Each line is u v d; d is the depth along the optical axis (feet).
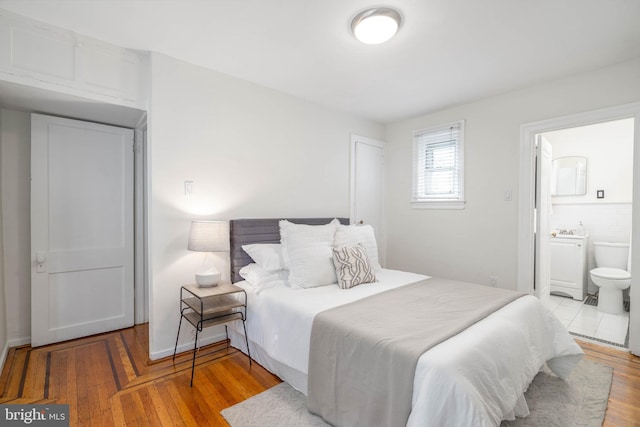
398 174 13.42
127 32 6.86
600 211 13.38
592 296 13.47
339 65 8.36
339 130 12.02
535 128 9.64
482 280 10.84
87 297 9.09
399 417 4.25
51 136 8.50
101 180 9.32
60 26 6.65
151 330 7.70
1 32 6.17
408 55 7.82
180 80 8.05
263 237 9.32
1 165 8.08
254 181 9.53
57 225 8.61
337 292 7.41
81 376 6.95
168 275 7.89
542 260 10.30
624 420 5.57
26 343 8.48
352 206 12.46
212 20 6.40
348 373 5.08
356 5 5.92
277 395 6.29
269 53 7.73
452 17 6.24
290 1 5.80
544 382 6.78
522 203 9.92
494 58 7.95
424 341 4.64
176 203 8.00
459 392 3.92
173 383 6.72
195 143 8.31
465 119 11.26
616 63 8.18
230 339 8.79
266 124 9.80
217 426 5.41
